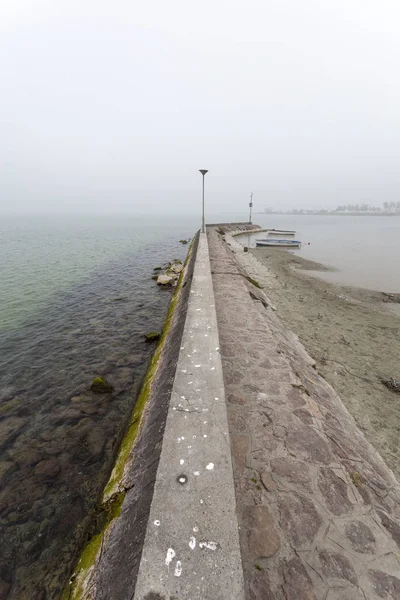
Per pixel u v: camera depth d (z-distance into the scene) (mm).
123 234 45531
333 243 33031
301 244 31781
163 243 32969
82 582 2039
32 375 6031
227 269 12266
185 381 3121
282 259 21500
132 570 1630
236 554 1539
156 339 7574
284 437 2883
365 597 1652
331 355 6254
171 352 4871
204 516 1730
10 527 3082
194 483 1944
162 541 1591
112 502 2639
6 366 6391
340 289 13219
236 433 2912
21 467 3832
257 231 49125
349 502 2262
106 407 5020
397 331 8039
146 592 1359
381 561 1850
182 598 1338
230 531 1657
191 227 65250
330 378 5320
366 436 3887
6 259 20859
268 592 1649
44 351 7086
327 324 8273
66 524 3094
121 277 15523
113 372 6117
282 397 3523
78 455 4020
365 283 14602
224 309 6855
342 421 3785
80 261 20453
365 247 29344
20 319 9250
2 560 2787
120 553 1908
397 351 6723
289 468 2523
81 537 2938
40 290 12789
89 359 6680
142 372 6109
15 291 12578
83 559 2324
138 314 9727
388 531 2072
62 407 5027
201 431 2418
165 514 1739
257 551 1865
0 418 4762
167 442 2297
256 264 18516
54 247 28516
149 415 3562
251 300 7719
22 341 7652
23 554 2830
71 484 3576
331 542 1944
